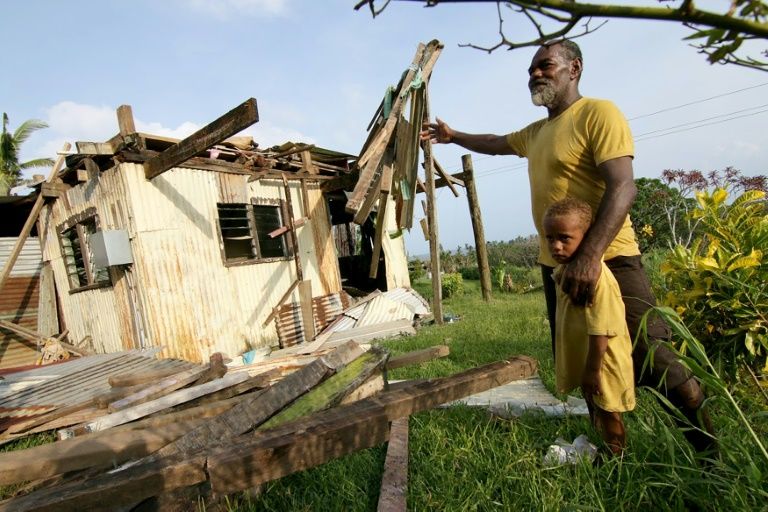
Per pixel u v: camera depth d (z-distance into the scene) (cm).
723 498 170
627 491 185
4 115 1897
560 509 180
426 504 200
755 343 257
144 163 668
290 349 764
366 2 64
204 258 733
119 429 292
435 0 58
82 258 809
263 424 253
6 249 877
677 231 1213
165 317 677
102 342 800
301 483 237
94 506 171
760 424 228
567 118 230
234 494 217
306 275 909
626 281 219
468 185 1211
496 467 223
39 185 775
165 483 182
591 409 243
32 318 896
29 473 216
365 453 265
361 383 284
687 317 278
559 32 62
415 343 641
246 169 808
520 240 2878
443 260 2492
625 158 203
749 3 53
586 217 200
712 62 60
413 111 741
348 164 1030
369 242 1265
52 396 465
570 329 215
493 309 1018
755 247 263
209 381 402
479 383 275
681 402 209
